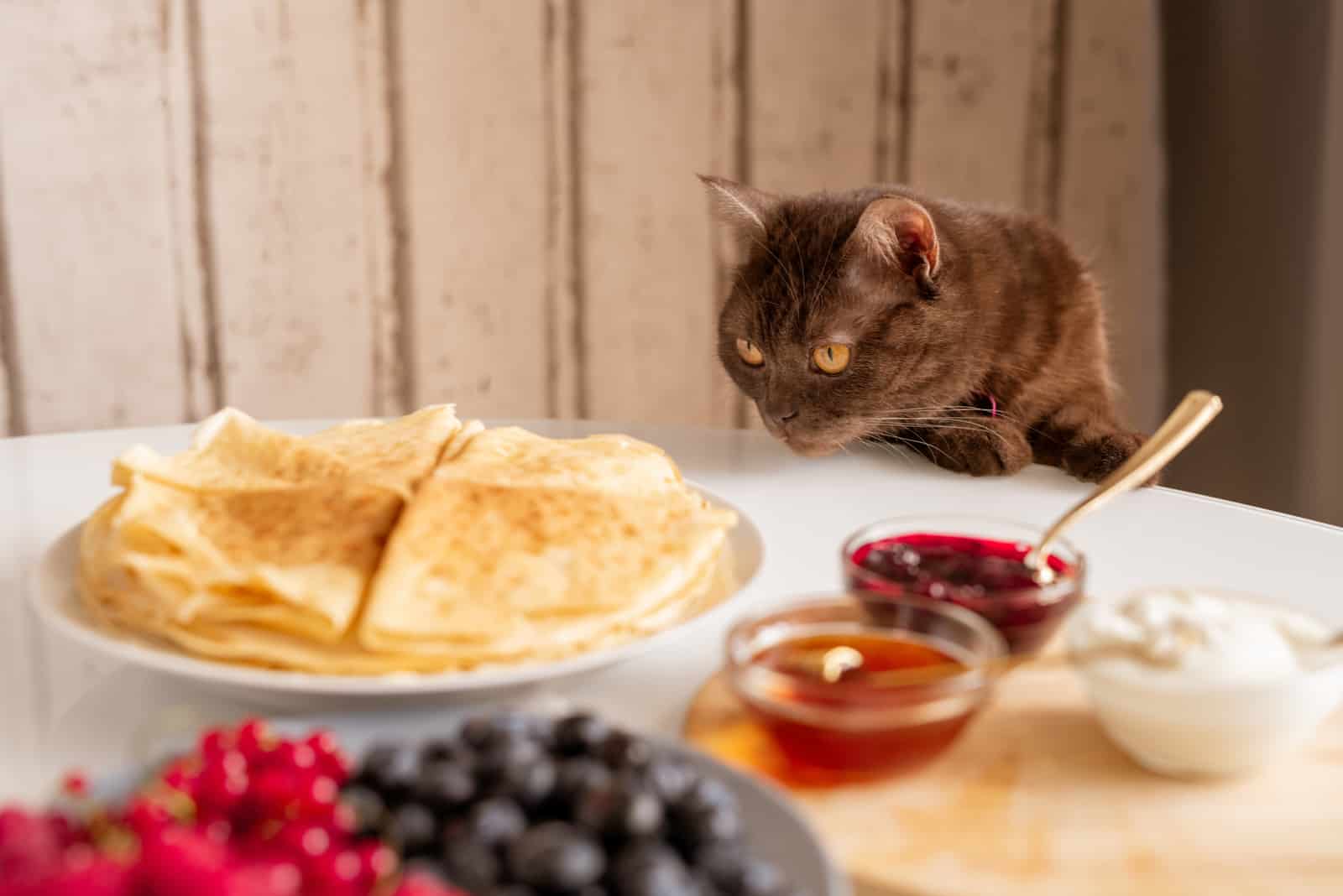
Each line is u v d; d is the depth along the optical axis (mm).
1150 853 654
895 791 685
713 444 1058
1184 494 973
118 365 1362
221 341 1384
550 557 747
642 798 598
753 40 1416
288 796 604
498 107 1387
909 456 1044
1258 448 1397
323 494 776
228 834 603
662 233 1454
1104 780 692
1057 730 721
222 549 748
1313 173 1283
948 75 1453
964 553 795
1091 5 1446
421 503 762
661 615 745
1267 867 649
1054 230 1140
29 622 797
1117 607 710
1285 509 1361
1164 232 1515
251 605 721
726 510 837
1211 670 673
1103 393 1092
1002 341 1056
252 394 1409
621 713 735
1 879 562
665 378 1499
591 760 634
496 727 639
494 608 717
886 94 1450
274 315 1390
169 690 742
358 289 1404
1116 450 994
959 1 1432
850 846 655
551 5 1369
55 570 771
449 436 870
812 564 872
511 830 601
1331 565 877
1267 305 1363
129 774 633
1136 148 1492
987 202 1449
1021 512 942
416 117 1370
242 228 1357
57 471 976
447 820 615
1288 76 1300
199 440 830
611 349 1481
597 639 725
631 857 584
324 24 1321
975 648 693
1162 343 1540
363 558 744
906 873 643
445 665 705
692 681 759
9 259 1307
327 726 685
